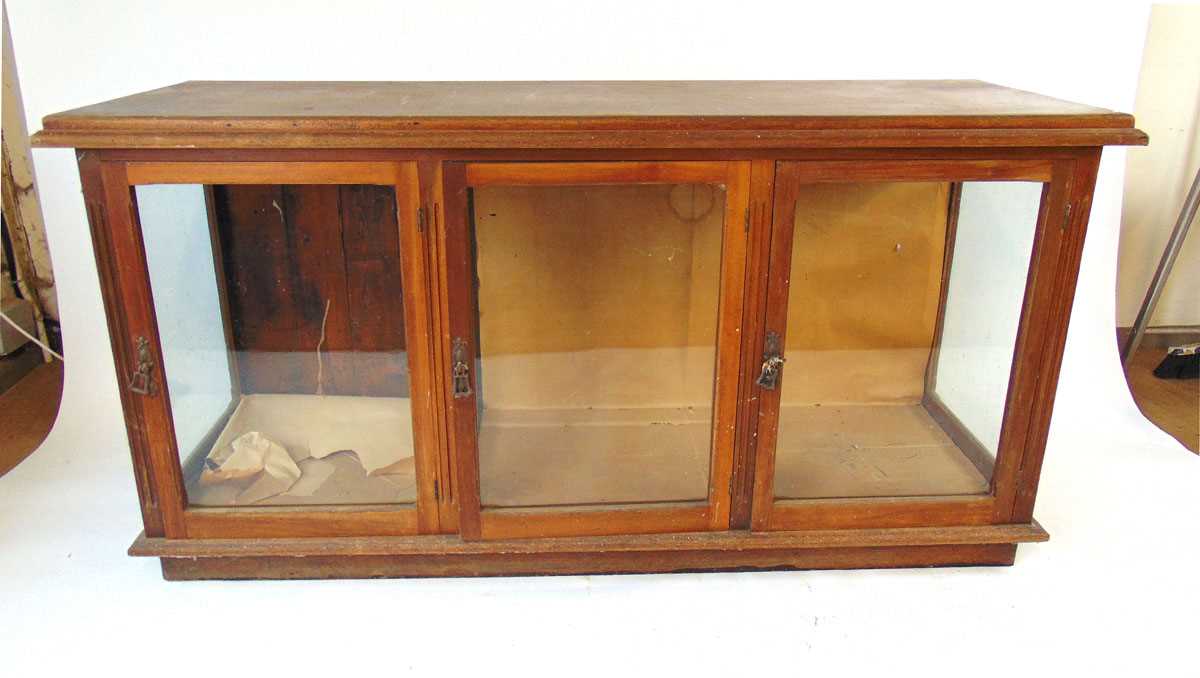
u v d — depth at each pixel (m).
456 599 1.26
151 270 1.16
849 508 1.28
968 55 1.64
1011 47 1.64
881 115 1.11
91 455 1.63
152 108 1.14
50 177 1.63
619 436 1.32
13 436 1.78
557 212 1.17
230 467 1.31
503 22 1.58
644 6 1.58
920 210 1.23
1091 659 1.15
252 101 1.22
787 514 1.28
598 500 1.28
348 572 1.30
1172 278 2.18
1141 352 2.22
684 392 1.30
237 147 1.08
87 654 1.15
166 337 1.21
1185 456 1.66
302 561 1.29
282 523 1.27
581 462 1.32
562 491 1.29
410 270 1.14
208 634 1.19
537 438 1.33
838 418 1.35
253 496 1.29
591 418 1.32
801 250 1.22
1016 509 1.31
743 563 1.32
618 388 1.31
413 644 1.17
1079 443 1.70
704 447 1.29
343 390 1.30
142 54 1.58
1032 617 1.23
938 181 1.17
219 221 1.23
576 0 1.57
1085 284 1.80
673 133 1.09
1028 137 1.10
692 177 1.12
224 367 1.33
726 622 1.22
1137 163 2.07
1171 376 2.10
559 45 1.60
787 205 1.13
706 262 1.19
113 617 1.22
